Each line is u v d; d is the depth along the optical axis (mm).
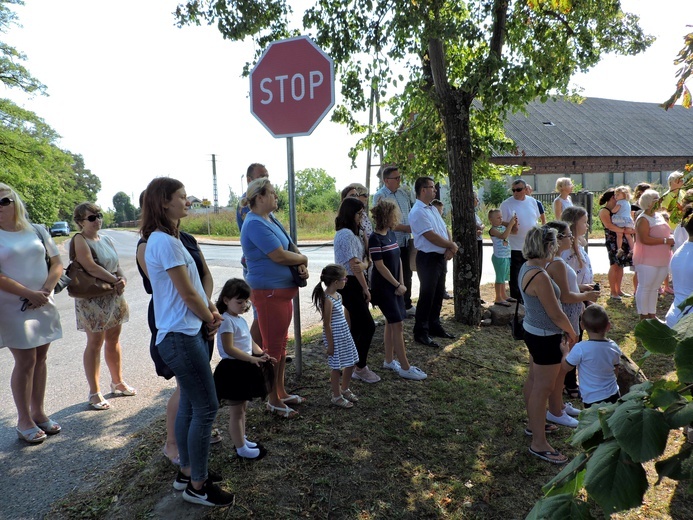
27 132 26875
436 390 4703
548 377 3686
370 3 6504
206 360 2877
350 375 4262
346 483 3275
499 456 3770
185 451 3010
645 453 1066
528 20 7480
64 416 4238
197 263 3422
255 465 3334
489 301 8031
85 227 4281
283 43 4348
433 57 6453
